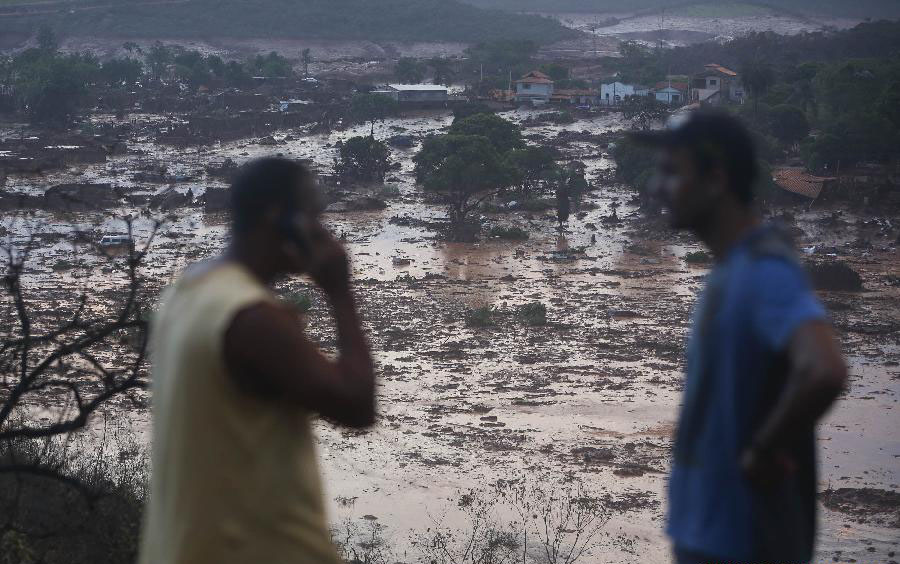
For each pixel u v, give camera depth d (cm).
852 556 2719
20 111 15275
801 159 11525
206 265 323
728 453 298
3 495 1026
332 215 9219
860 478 3425
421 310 5972
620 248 8088
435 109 16100
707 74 15675
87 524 962
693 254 7556
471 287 6675
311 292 6209
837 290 6719
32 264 6275
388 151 11375
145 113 16100
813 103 13425
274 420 302
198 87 18275
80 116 15212
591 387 4450
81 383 3109
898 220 8888
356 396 306
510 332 5488
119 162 11481
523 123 14662
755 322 290
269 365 292
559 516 2912
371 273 7088
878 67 13475
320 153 12600
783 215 8912
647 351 5116
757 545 299
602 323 5722
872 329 5647
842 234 8569
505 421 3956
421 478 3212
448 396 4278
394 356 4934
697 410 312
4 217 7238
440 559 2470
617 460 3491
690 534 311
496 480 3241
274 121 14700
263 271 324
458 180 8662
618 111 15350
